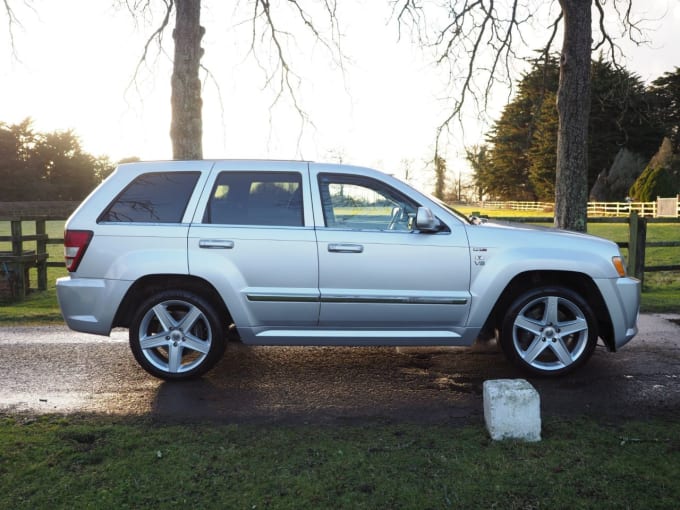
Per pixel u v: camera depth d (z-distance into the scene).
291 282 4.73
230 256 4.71
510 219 10.04
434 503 2.79
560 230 5.28
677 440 3.56
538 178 53.50
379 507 2.76
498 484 2.97
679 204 35.41
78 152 80.75
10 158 74.06
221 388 4.78
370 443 3.56
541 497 2.84
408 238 4.75
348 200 4.86
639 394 4.56
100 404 4.36
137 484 2.99
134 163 4.95
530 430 3.59
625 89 10.79
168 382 4.93
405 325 4.84
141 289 4.94
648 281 11.84
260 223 4.77
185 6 8.40
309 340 4.85
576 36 8.29
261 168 4.91
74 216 4.80
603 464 3.20
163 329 4.85
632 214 9.84
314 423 3.96
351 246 4.70
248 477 3.07
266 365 5.49
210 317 4.81
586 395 4.54
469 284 4.78
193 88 8.49
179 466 3.20
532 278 5.10
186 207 4.80
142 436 3.66
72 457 3.31
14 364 5.48
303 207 4.81
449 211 4.98
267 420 4.03
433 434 3.72
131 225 4.74
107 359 5.67
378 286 4.75
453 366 5.47
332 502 2.80
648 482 2.98
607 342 5.09
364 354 5.90
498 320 5.07
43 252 10.84
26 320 7.64
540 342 4.93
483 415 4.12
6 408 4.25
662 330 6.79
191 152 8.49
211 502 2.81
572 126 8.43
